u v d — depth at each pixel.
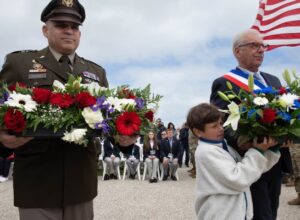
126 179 11.30
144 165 11.19
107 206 6.76
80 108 2.10
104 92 2.27
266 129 2.29
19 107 2.02
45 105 2.08
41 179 2.27
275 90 2.47
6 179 10.37
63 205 2.28
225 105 2.84
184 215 5.91
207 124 2.43
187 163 14.95
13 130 2.00
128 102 2.20
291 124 2.30
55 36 2.45
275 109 2.31
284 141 2.38
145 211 6.27
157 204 6.88
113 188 9.13
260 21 5.71
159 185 9.66
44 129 2.06
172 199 7.39
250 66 3.06
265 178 2.77
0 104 2.07
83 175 2.36
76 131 2.01
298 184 6.00
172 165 10.73
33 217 2.27
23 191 2.28
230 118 2.34
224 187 2.35
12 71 2.42
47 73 2.43
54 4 2.44
